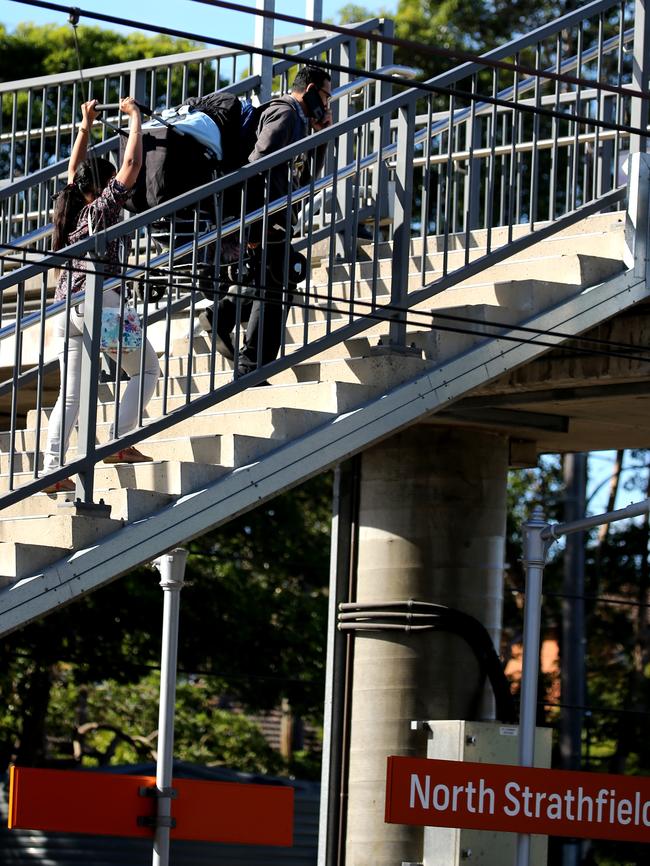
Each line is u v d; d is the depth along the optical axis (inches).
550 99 789.9
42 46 1638.8
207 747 1625.2
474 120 602.5
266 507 1486.2
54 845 1163.9
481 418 687.1
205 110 600.4
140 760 1605.6
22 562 466.6
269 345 561.9
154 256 649.0
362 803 681.0
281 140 577.6
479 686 680.4
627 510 546.9
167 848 580.4
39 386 487.8
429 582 684.7
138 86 725.9
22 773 567.2
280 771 1643.7
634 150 583.5
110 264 490.6
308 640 1441.9
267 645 1433.3
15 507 530.0
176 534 484.7
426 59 1753.2
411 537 687.7
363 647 692.1
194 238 506.6
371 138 766.5
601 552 1736.0
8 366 762.8
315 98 596.1
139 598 1363.2
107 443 485.7
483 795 520.7
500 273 601.9
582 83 512.7
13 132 747.4
